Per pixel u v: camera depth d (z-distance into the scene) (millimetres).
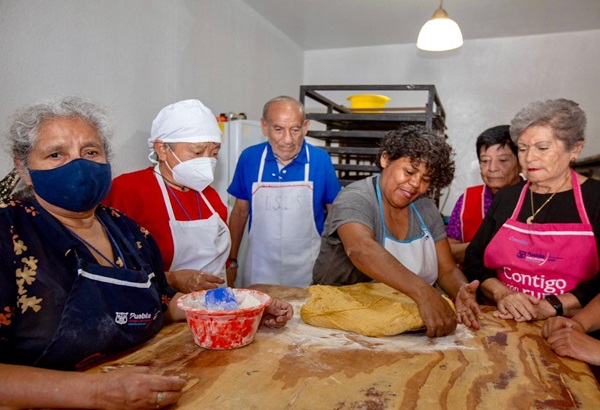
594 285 1520
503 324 1435
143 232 1327
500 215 1710
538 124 1512
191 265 1896
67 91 2191
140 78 2689
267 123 2447
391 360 1108
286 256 2592
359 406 876
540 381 1016
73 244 1012
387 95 4930
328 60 5148
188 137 1768
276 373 1011
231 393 913
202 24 3277
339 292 1478
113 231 1188
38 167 1025
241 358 1089
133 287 1088
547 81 4453
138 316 1093
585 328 1304
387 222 1647
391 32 4539
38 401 812
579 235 1507
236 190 2680
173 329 1289
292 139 2395
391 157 1566
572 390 975
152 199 1811
